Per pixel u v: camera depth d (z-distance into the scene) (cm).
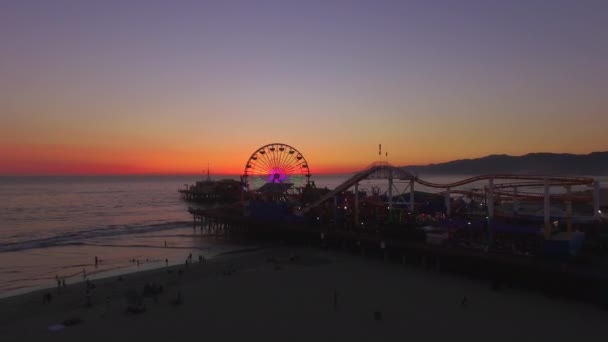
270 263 5872
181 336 3253
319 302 4038
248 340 3181
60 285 4956
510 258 4472
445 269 5225
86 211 15938
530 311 3722
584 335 3209
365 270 5269
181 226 11162
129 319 3619
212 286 4628
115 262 6525
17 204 18662
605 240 5084
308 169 11088
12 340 3209
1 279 5466
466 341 3133
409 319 3572
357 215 7269
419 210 7719
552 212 6819
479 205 8231
